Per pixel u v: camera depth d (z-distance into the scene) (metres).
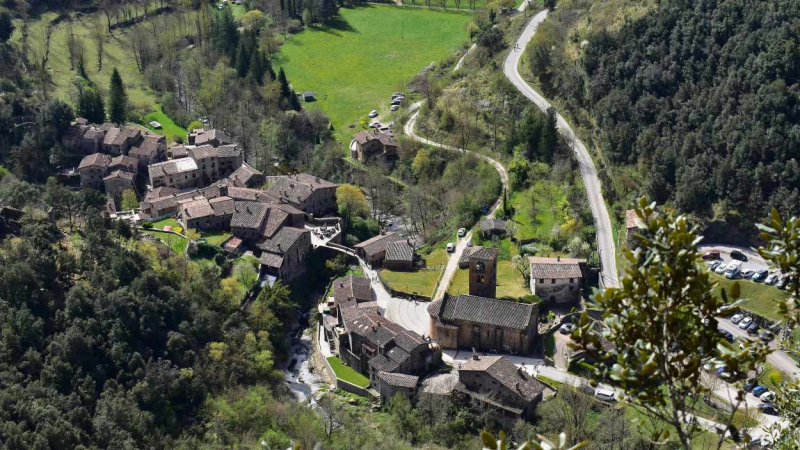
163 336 184.25
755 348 40.81
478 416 166.12
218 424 167.38
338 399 181.50
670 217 39.22
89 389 165.00
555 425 156.75
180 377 175.38
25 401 156.25
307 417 171.12
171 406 171.88
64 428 151.25
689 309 38.22
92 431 157.25
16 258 185.25
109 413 160.00
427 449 156.38
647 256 38.34
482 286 197.25
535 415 164.25
